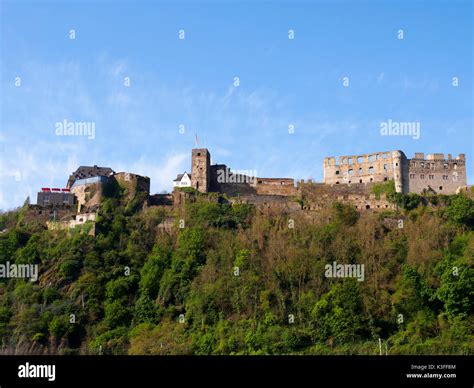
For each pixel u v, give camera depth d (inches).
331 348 5610.2
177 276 6594.5
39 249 7066.9
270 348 5600.4
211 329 5935.0
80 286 6535.4
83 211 7844.5
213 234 7165.4
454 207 7396.7
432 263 6446.9
